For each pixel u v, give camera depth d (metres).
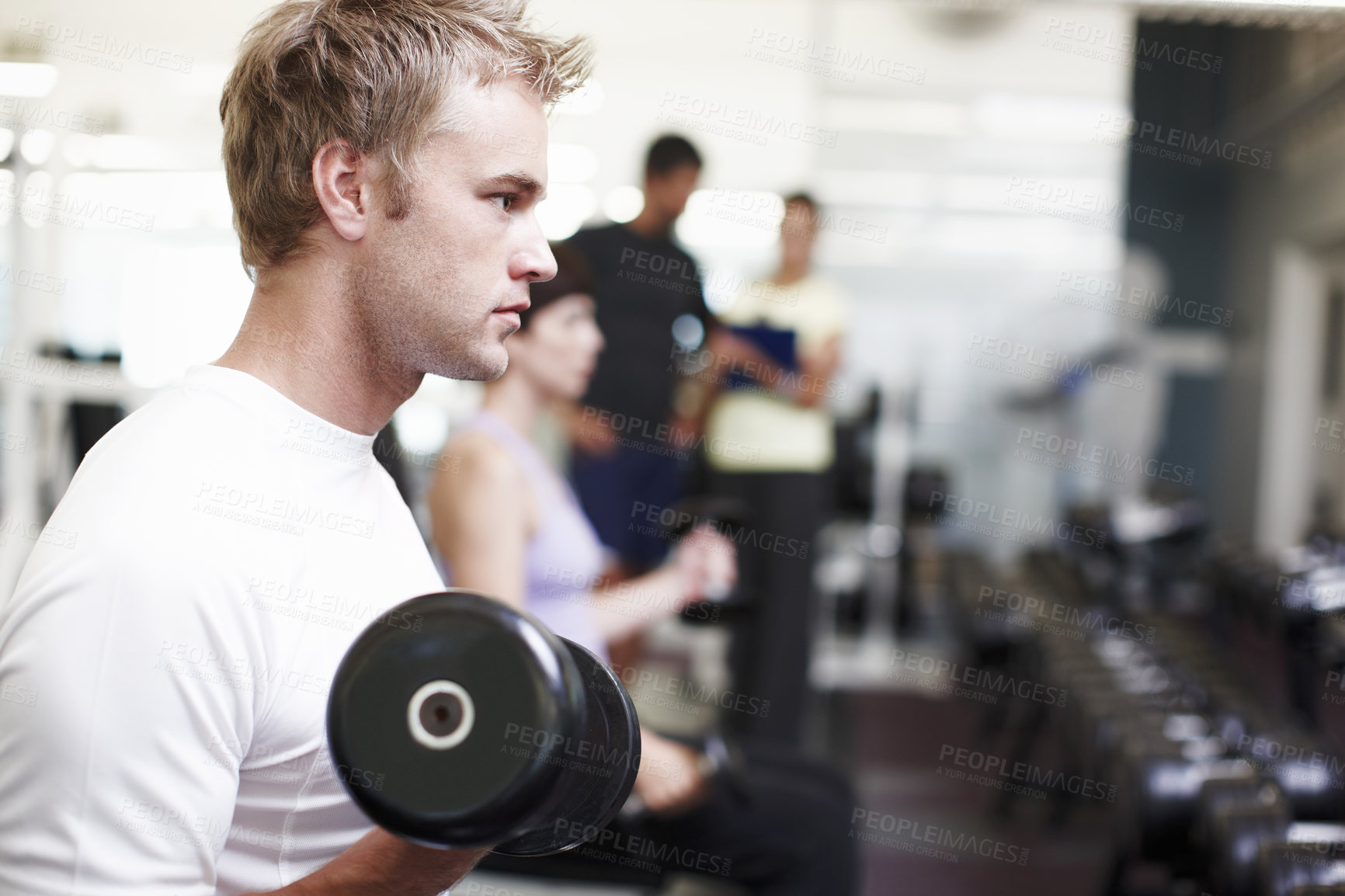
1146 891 2.43
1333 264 7.43
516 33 0.76
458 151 0.74
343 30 0.73
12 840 0.62
